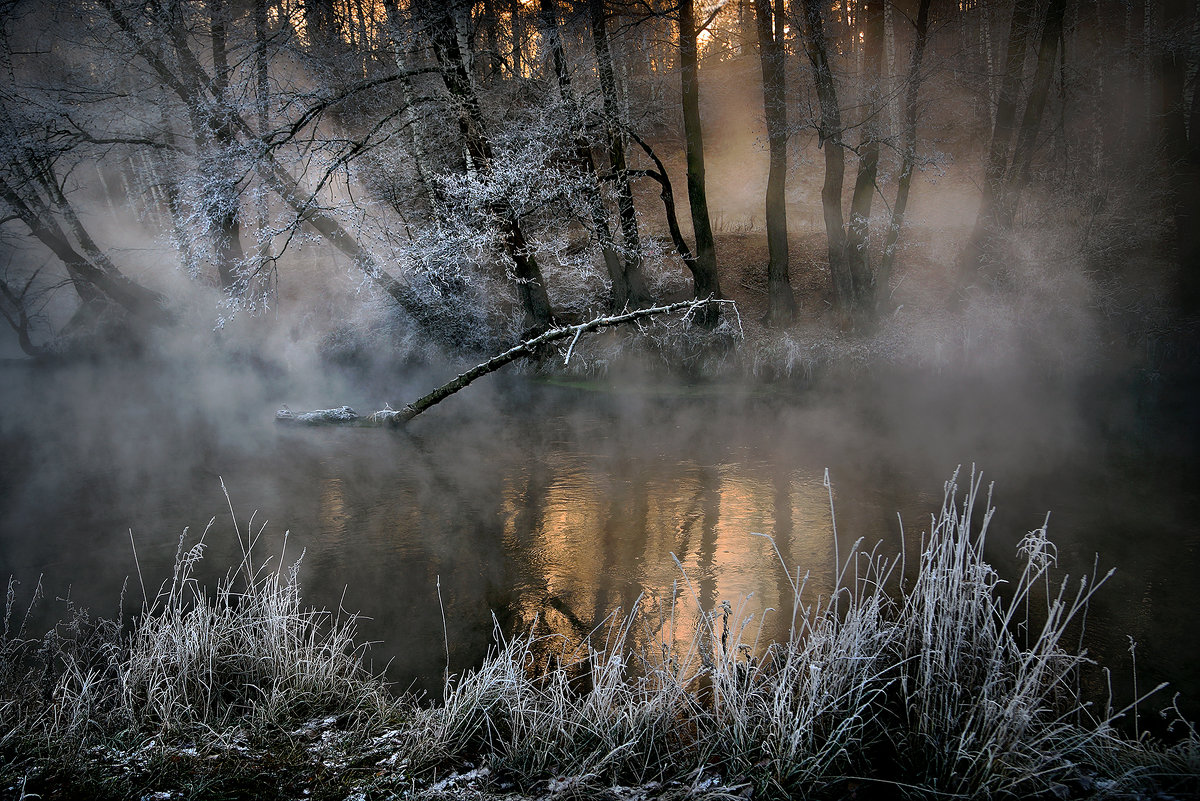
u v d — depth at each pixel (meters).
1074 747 3.52
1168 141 16.61
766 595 5.76
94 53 16.81
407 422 12.76
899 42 21.02
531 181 14.91
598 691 3.97
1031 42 19.45
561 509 8.06
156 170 21.86
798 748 3.58
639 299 16.66
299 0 16.81
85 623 5.49
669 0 16.69
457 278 16.20
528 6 20.34
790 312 16.45
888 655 4.25
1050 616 3.66
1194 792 3.24
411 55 16.72
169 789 3.47
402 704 4.34
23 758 3.71
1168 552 6.41
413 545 7.08
